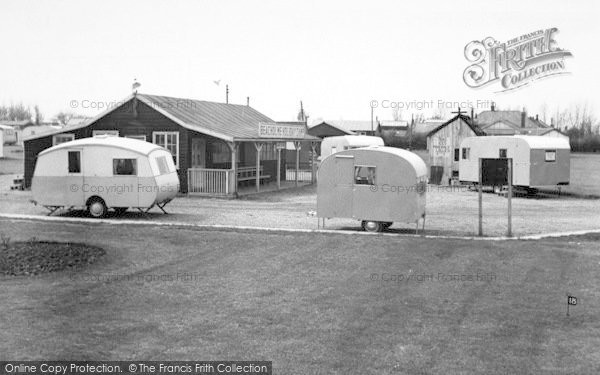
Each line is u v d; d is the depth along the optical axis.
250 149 41.16
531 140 36.72
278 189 38.53
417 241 19.59
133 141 25.80
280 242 19.22
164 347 10.63
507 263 16.59
